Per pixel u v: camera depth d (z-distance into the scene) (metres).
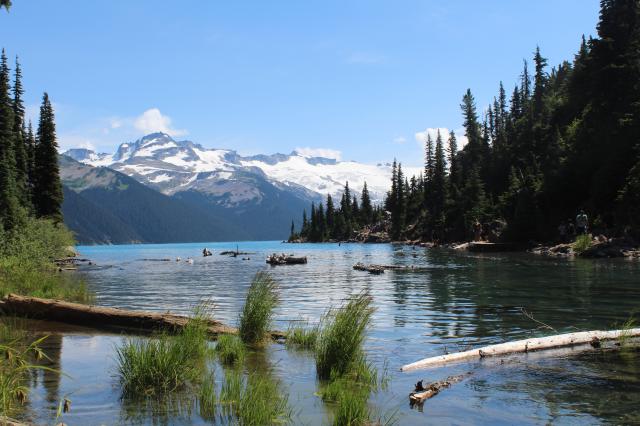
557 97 110.50
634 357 10.03
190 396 7.80
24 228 44.75
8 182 57.84
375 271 35.00
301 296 21.58
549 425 6.55
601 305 17.14
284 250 100.31
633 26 66.12
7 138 63.41
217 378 8.89
